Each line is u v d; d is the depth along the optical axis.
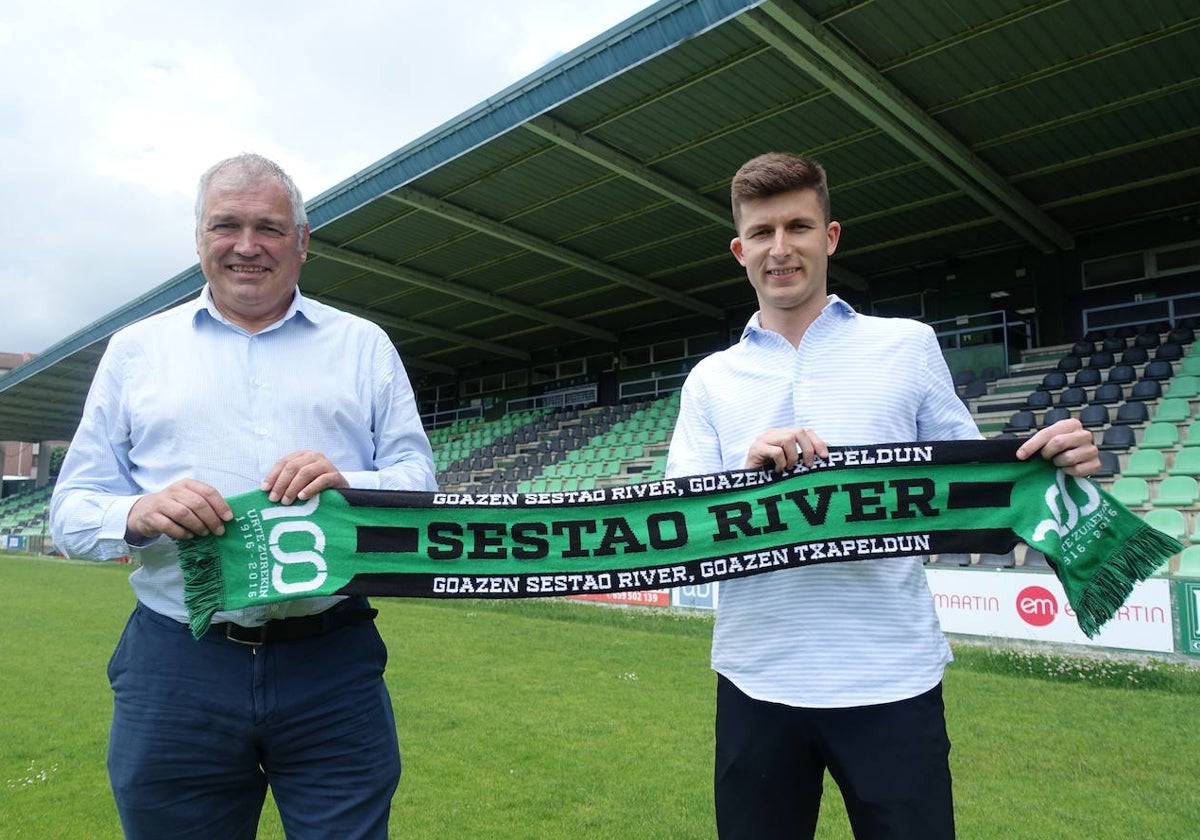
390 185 14.27
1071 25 9.65
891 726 1.89
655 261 18.78
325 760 2.03
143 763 1.93
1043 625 7.49
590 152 12.80
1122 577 2.06
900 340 2.21
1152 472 10.53
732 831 2.02
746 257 2.22
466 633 9.12
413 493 2.21
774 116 11.93
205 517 1.94
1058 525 2.08
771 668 2.02
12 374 30.62
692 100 11.51
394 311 23.33
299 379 2.18
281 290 2.17
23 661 7.69
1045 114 11.72
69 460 2.11
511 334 25.69
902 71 10.61
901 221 15.82
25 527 32.41
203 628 1.91
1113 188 14.12
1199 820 3.67
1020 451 2.13
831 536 2.11
